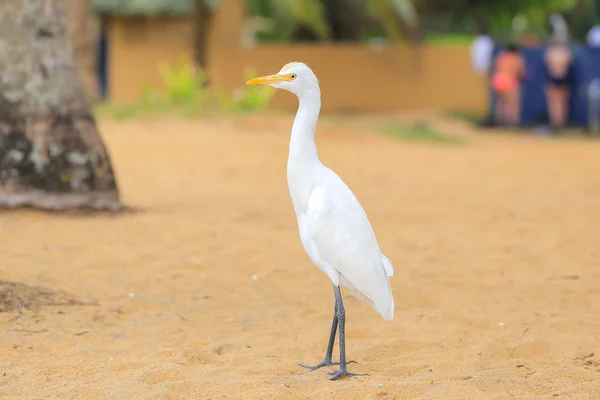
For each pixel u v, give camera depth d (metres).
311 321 7.37
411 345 6.61
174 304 7.75
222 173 16.53
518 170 18.50
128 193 14.20
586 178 17.34
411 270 9.18
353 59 33.69
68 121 11.46
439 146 23.41
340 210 5.51
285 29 42.50
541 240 10.92
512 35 46.16
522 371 5.84
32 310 7.24
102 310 7.42
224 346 6.55
